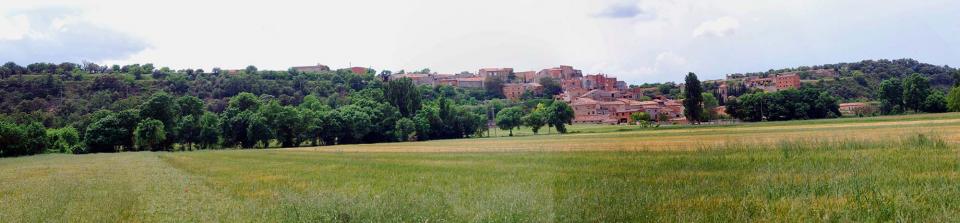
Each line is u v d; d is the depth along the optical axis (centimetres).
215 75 15362
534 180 1048
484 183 1143
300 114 9362
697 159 2100
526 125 7512
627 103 13775
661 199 1087
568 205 894
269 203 1306
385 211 1014
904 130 4562
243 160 4131
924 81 11212
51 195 1827
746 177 1474
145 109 8931
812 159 1975
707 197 1149
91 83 12419
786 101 10194
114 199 1612
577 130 7612
